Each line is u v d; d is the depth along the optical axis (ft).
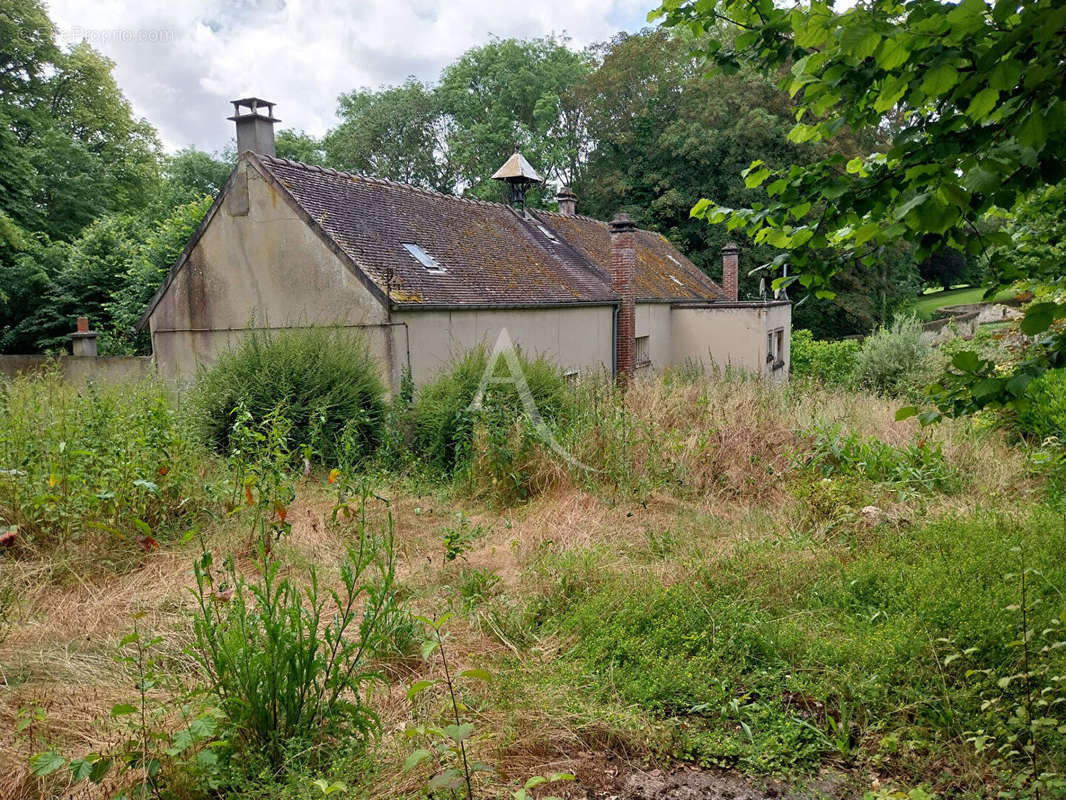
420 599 16.75
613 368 56.70
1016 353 31.76
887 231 8.15
